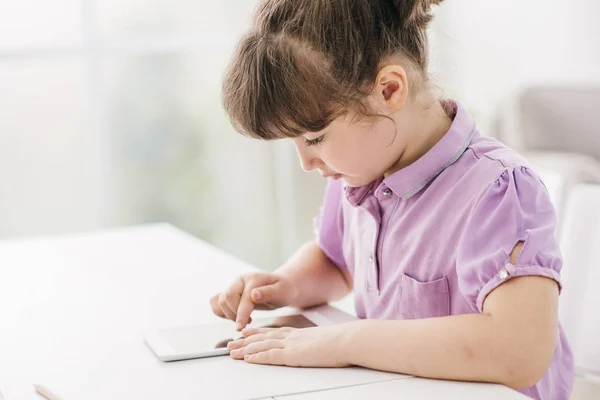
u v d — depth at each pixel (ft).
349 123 2.85
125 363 2.80
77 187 9.53
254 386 2.51
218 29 9.84
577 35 10.25
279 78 2.72
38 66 9.09
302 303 3.63
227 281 3.97
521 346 2.49
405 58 2.96
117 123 9.55
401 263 3.23
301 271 3.68
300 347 2.72
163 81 9.68
